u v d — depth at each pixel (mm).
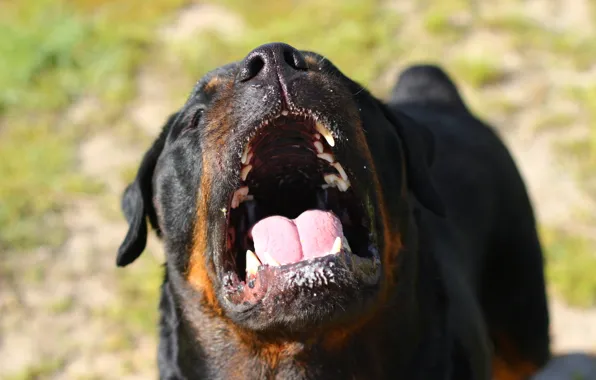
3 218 1559
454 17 1972
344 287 908
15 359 1371
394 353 993
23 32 2021
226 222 961
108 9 2131
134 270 1474
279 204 1058
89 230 1547
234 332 991
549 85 1789
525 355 1254
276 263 934
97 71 1927
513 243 1230
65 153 1722
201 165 977
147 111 1831
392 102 1303
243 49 1953
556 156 1621
